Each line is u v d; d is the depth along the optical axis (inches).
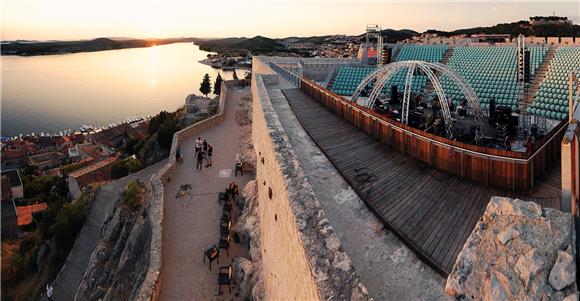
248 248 579.5
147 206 737.6
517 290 202.2
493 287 211.0
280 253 371.6
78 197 1357.0
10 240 1261.1
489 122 732.7
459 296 235.1
